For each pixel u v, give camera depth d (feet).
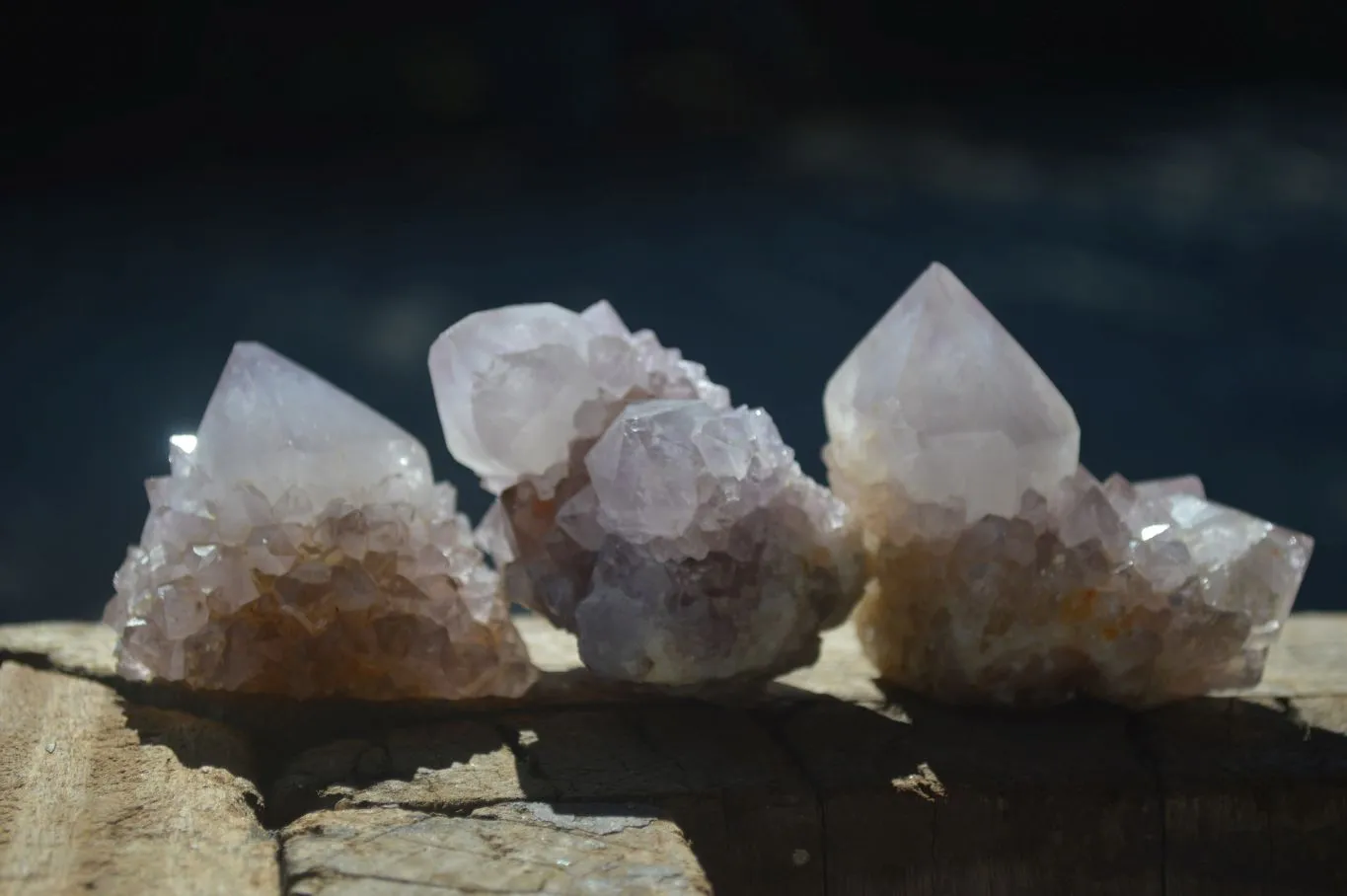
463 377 1.53
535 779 1.46
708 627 1.49
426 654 1.52
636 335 1.57
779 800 1.45
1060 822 1.47
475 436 1.53
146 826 1.41
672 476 1.48
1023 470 1.51
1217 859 1.48
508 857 1.39
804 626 1.52
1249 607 1.53
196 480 1.52
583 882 1.37
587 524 1.51
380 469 1.53
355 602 1.51
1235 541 1.54
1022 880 1.47
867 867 1.46
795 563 1.51
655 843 1.40
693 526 1.49
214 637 1.51
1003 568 1.52
